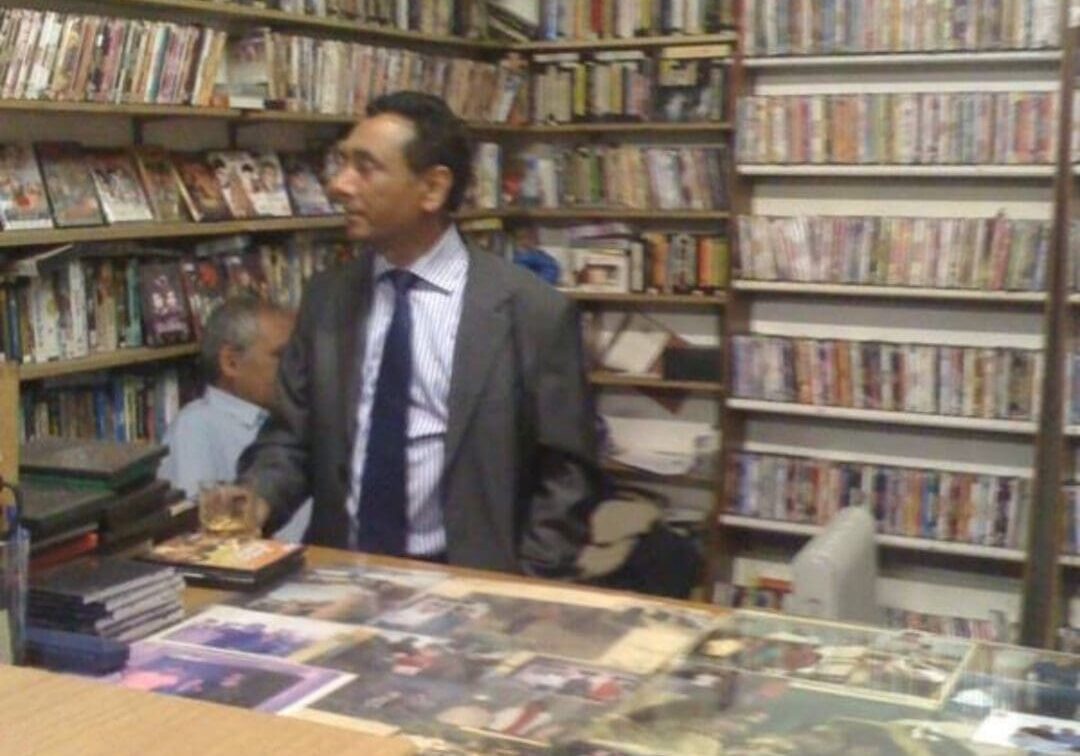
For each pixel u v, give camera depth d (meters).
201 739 0.85
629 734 1.39
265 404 3.39
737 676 1.56
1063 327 4.20
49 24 3.05
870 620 2.34
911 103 4.38
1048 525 4.25
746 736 1.38
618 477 4.98
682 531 4.64
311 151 4.24
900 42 4.40
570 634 1.75
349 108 4.11
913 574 4.70
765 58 4.59
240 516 2.22
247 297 3.60
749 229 4.65
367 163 2.53
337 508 2.63
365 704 1.49
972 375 4.40
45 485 2.00
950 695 1.49
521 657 1.65
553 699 1.50
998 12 4.26
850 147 4.48
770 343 4.66
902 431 4.70
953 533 4.48
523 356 2.60
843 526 2.32
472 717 1.45
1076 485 4.26
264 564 1.98
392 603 1.89
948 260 4.39
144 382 3.59
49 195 3.23
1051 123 4.20
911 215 4.61
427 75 4.50
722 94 4.69
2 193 3.10
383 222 2.55
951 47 4.34
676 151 4.78
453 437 2.54
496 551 2.56
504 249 5.05
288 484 2.63
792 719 1.42
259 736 0.85
